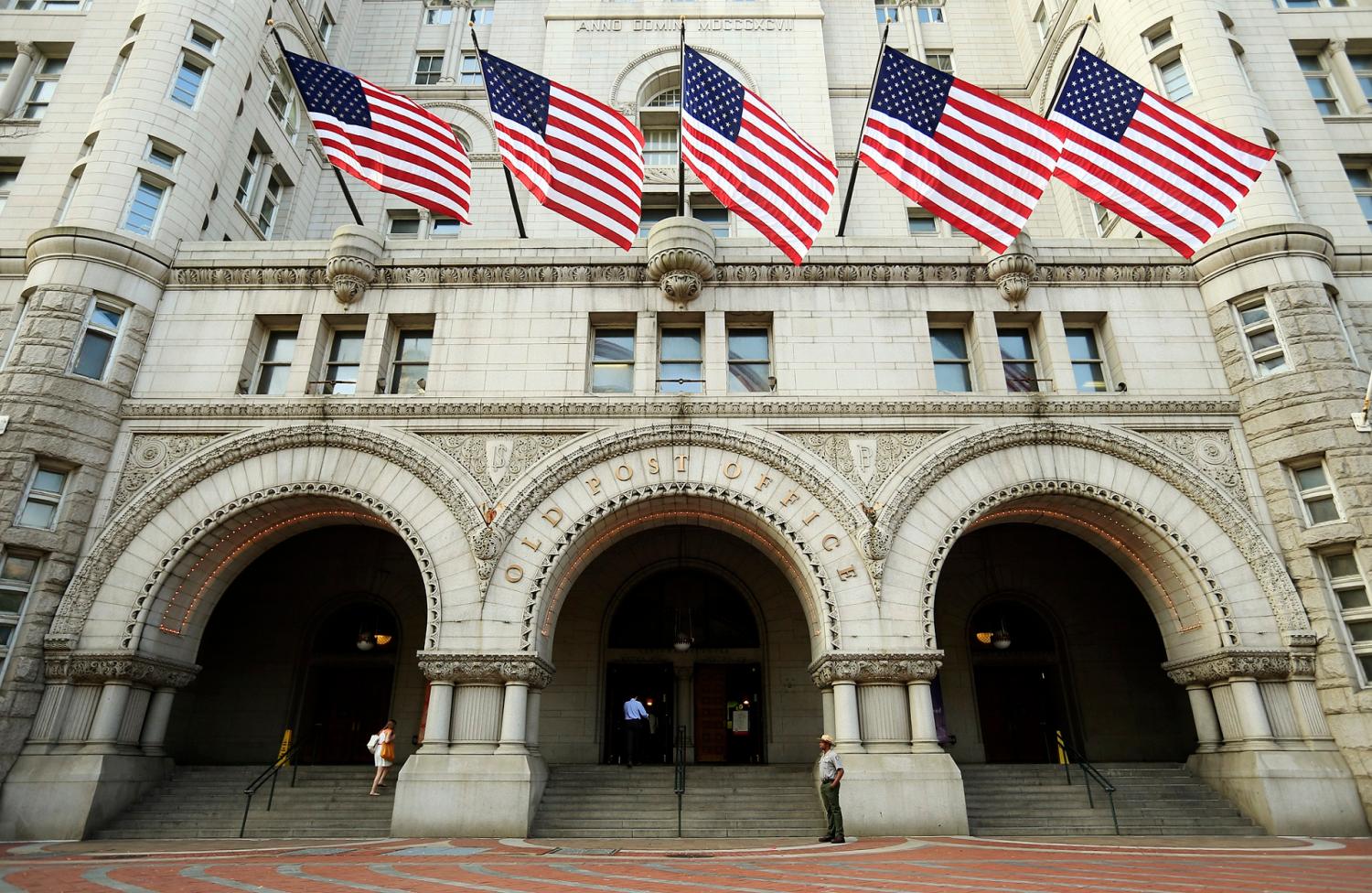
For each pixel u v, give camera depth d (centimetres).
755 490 1716
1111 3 2331
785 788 1655
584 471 1731
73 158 2022
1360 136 2123
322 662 2180
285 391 1847
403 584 2202
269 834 1506
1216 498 1694
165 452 1750
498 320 1888
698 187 2709
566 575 1728
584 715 2084
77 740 1539
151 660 1619
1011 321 1930
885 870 952
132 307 1828
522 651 1572
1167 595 1762
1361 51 2291
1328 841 1322
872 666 1562
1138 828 1501
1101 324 1925
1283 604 1605
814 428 1762
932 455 1725
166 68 2044
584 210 1781
